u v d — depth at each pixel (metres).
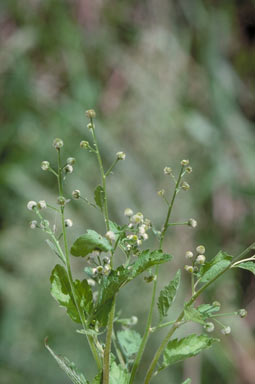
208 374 1.95
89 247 0.71
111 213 1.99
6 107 2.16
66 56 2.25
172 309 1.87
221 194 2.22
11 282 1.86
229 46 2.52
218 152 2.19
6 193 2.00
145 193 2.08
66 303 0.74
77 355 1.81
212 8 2.50
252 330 2.07
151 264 0.72
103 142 2.09
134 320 0.80
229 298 2.04
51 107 2.16
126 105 2.25
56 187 2.02
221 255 0.75
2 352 1.81
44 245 1.90
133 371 0.74
